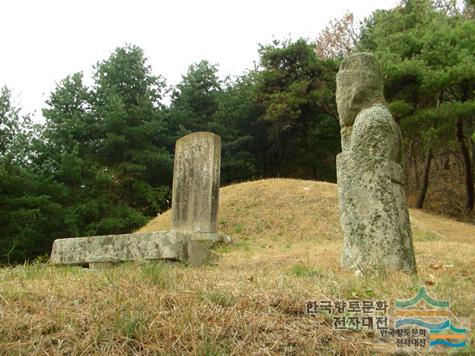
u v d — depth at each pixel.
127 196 24.77
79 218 21.02
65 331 3.18
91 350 2.96
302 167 31.59
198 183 12.73
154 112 25.59
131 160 24.45
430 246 10.00
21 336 3.15
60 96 25.34
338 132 29.53
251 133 29.92
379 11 25.47
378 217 5.79
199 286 4.11
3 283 4.36
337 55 31.44
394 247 5.65
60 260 7.44
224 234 13.63
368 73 6.61
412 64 19.61
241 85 30.78
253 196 16.48
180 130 27.30
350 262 5.86
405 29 22.95
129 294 3.81
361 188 5.98
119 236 7.24
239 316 3.39
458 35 20.33
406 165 30.56
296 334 3.24
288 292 3.89
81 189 22.56
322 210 15.11
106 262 7.16
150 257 6.96
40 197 18.61
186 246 7.17
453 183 29.52
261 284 4.27
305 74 27.56
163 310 3.45
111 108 23.88
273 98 26.81
